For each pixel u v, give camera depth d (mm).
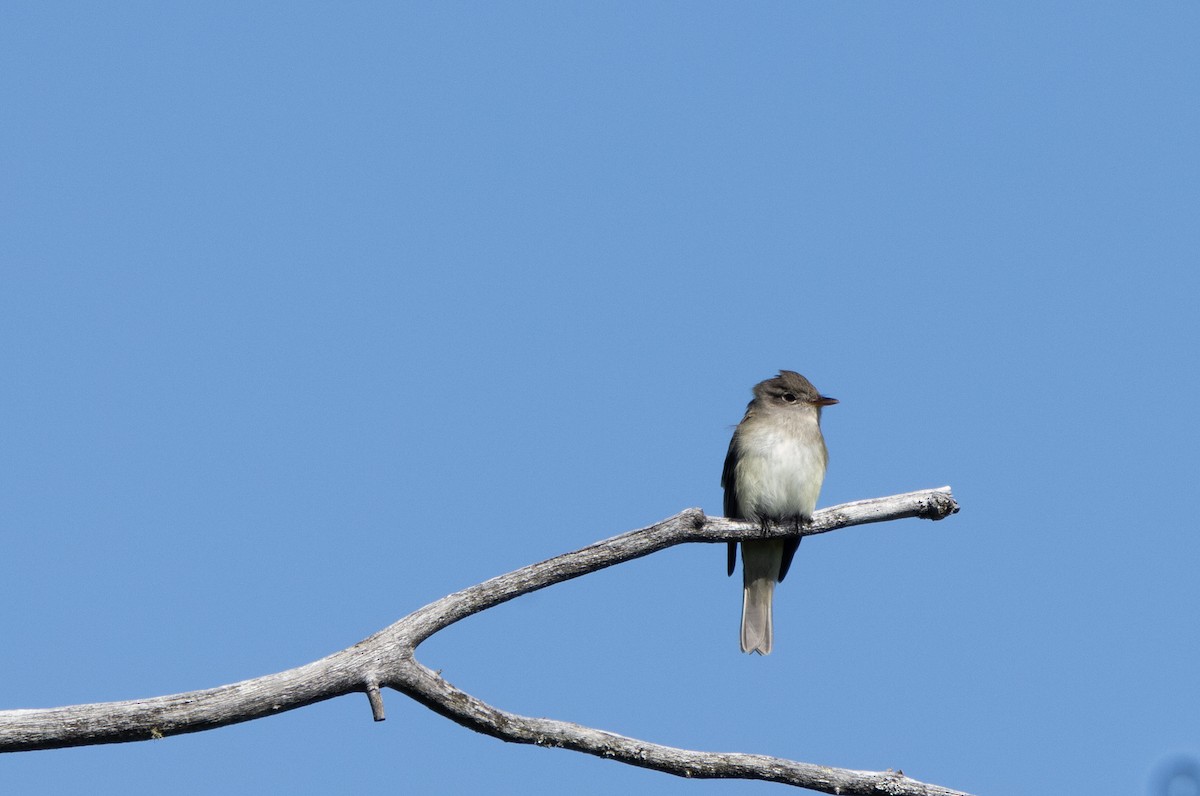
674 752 10844
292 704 10578
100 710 10180
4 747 10016
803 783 10773
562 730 10859
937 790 10805
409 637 10945
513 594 11570
